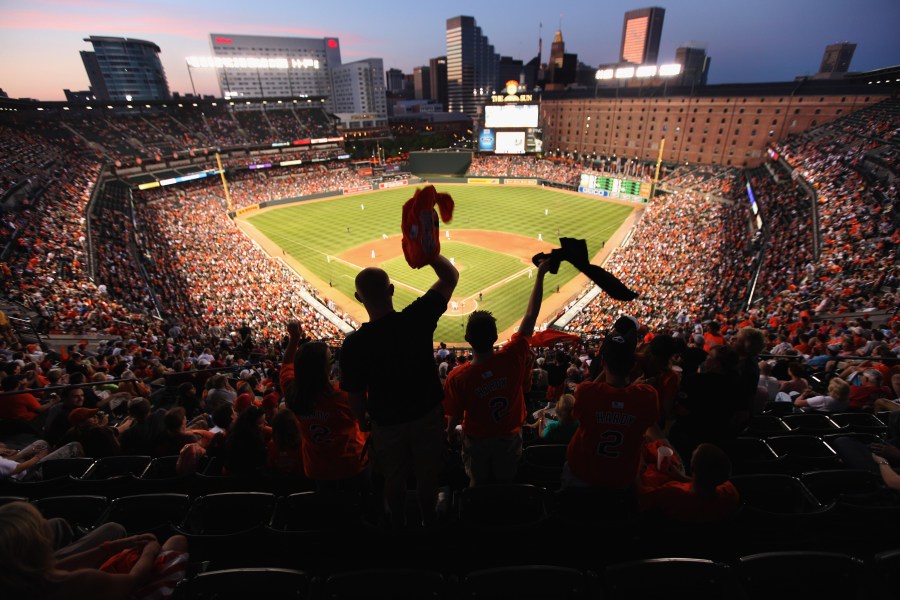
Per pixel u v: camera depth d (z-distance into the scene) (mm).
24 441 9672
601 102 111500
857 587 3711
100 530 3682
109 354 17875
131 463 6809
